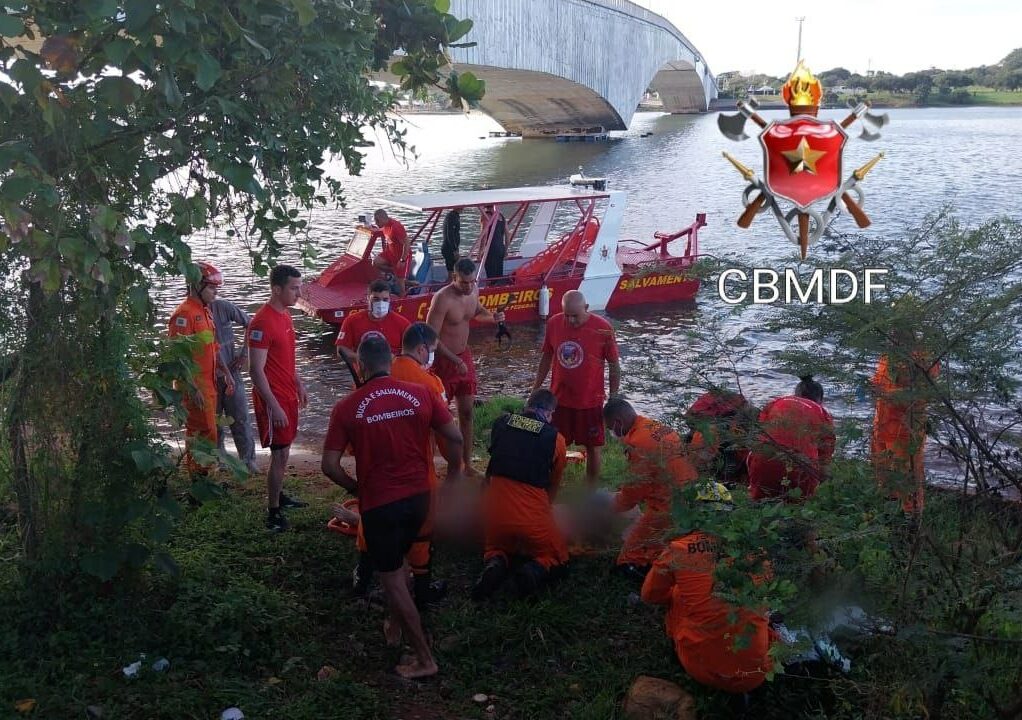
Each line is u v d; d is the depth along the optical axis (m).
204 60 3.97
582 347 6.85
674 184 41.56
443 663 4.68
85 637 4.46
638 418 5.29
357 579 5.28
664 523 5.02
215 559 5.54
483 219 15.41
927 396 3.22
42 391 4.53
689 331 3.86
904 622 3.33
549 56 58.97
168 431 9.10
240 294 18.00
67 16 3.89
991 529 3.39
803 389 5.22
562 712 4.32
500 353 14.36
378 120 6.09
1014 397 3.32
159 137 4.36
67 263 3.88
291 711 4.09
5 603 4.60
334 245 24.09
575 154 65.75
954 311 3.26
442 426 4.75
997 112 158.00
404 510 4.49
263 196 4.72
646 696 4.29
